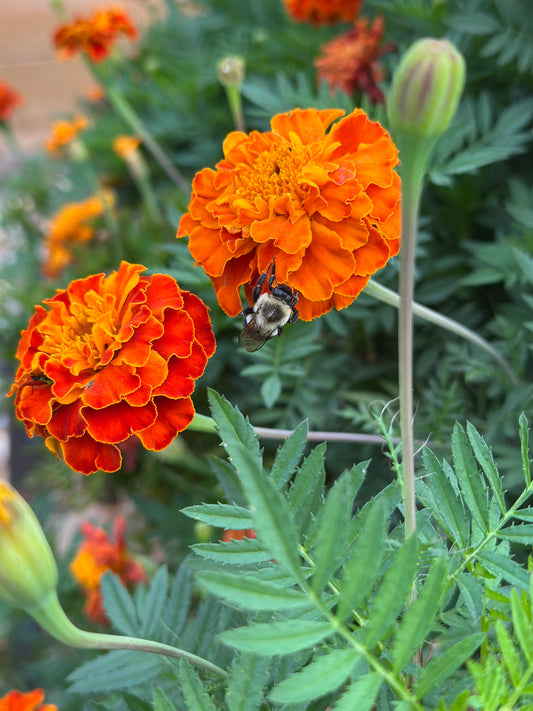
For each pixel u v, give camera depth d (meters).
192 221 0.24
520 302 0.34
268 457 0.37
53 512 0.44
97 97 0.62
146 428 0.21
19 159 0.62
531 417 0.29
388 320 0.34
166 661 0.24
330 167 0.22
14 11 0.90
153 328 0.22
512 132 0.34
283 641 0.14
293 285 0.22
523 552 0.27
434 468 0.18
